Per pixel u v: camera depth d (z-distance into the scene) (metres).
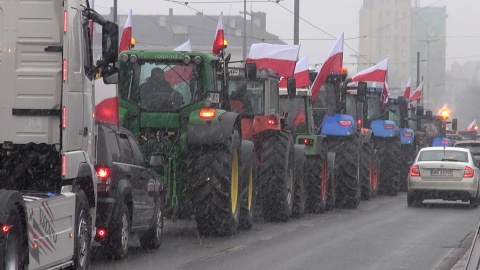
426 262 34.03
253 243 39.59
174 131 41.16
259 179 49.91
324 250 37.41
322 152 57.69
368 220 52.62
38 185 27.64
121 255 32.88
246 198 44.97
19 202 22.34
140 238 36.72
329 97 65.19
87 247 28.41
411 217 55.22
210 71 41.31
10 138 26.97
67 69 26.95
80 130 28.22
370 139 71.81
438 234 44.50
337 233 44.50
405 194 82.56
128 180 33.12
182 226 46.75
